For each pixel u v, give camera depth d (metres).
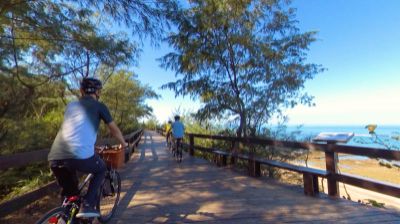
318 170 5.64
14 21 6.38
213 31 9.25
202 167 9.59
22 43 7.55
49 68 9.29
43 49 8.09
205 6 8.83
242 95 9.81
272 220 4.18
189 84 9.58
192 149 13.16
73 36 7.06
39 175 7.19
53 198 5.55
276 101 9.77
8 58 7.67
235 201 5.25
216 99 9.69
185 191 6.09
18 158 3.64
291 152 9.20
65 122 3.02
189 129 15.98
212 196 5.64
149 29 5.53
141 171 8.88
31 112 10.27
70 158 2.87
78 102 3.17
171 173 8.42
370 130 5.57
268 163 6.90
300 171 5.80
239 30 9.35
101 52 7.55
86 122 3.02
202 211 4.66
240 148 9.29
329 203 5.02
